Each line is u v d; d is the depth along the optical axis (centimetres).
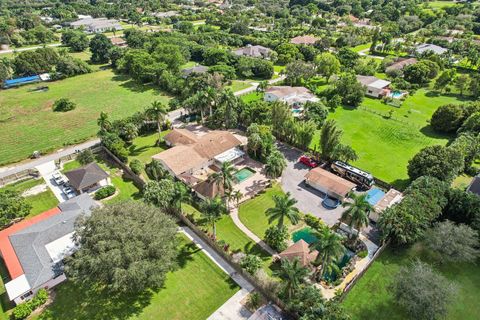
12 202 6197
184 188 6269
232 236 5812
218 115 9644
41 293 4588
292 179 7431
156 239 4381
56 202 6769
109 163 8156
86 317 4391
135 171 7375
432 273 4462
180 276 5009
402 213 5406
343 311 3912
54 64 14975
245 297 4675
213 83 10888
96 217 4603
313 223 6025
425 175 6544
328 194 6869
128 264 4119
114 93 12631
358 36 19025
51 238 5244
